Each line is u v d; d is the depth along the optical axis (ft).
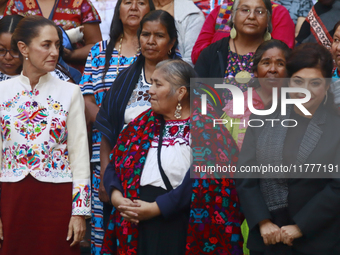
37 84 24.89
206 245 23.48
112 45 32.17
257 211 22.12
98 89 31.55
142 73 29.30
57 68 32.40
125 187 23.93
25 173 23.95
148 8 32.09
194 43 36.50
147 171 23.84
